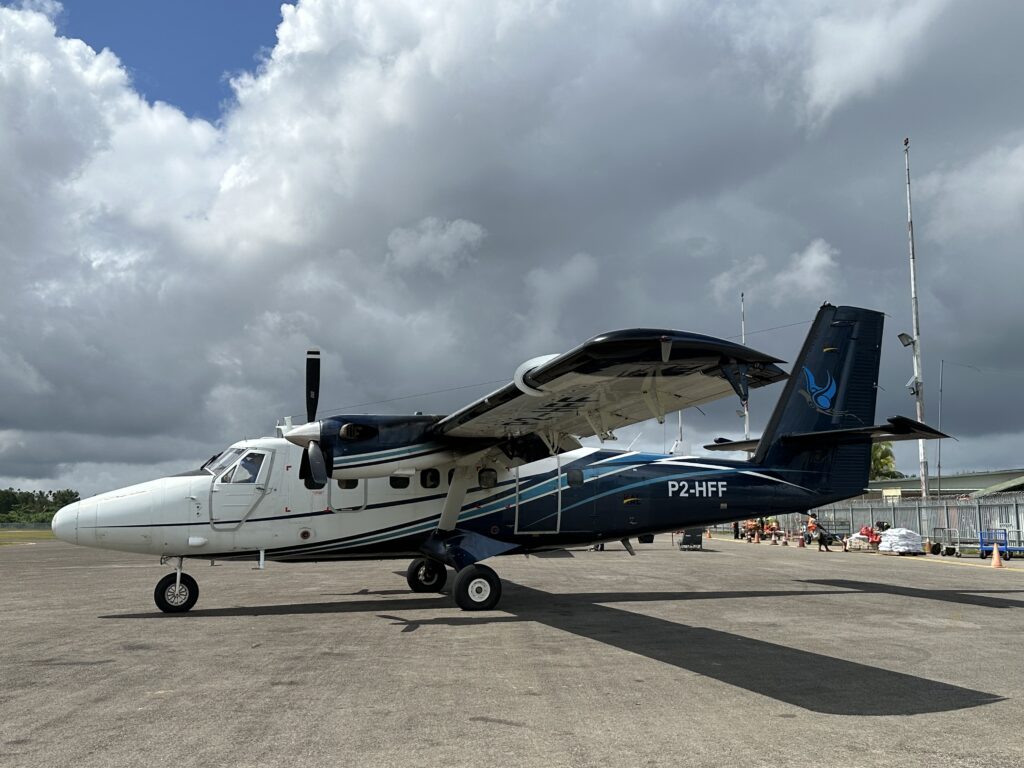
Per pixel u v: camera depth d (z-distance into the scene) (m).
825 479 13.74
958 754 4.43
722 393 8.83
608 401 9.51
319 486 10.67
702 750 4.50
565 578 16.47
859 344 14.08
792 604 11.72
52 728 4.94
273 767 4.18
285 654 7.54
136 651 7.72
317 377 12.55
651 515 13.05
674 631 9.02
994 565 20.70
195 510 11.18
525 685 6.17
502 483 12.55
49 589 14.70
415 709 5.41
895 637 8.56
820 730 4.92
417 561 13.52
